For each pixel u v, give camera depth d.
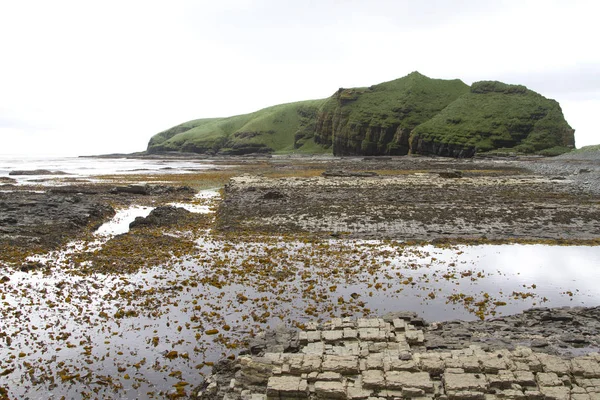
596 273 18.92
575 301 15.95
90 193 48.34
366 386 9.20
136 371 11.50
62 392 10.63
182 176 80.31
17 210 31.95
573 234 25.45
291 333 12.36
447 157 142.25
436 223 28.44
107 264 20.22
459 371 9.44
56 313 14.94
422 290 17.00
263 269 19.42
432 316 14.66
